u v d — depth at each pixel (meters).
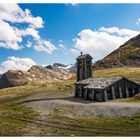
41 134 40.34
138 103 60.81
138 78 119.50
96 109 55.91
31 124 48.59
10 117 57.31
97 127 42.62
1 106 80.06
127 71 165.75
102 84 73.50
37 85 174.88
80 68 92.38
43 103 73.00
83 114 53.88
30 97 100.69
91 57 91.94
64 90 118.69
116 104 60.50
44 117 54.44
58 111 59.94
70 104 65.56
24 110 66.44
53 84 162.62
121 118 47.69
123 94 74.56
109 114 51.00
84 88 78.38
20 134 40.91
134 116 47.56
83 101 73.31
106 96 70.69
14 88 170.12
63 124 46.56
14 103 82.44
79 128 42.81
